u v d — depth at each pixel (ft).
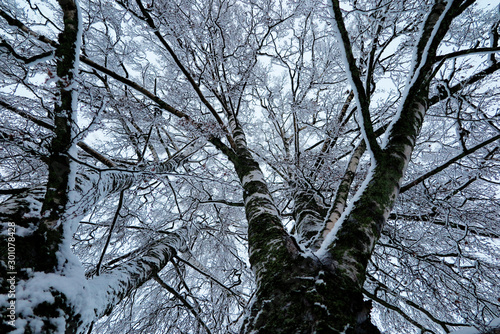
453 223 12.02
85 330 5.65
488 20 10.50
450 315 12.29
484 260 12.51
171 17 10.07
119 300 7.22
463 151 8.62
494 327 3.92
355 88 6.36
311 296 4.30
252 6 12.80
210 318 14.05
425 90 7.89
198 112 13.89
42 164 9.48
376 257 14.15
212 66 12.95
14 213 5.33
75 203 5.77
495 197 12.56
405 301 9.77
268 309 4.50
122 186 9.04
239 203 13.38
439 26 6.03
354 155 10.28
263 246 6.17
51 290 4.86
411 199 12.48
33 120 7.33
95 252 14.26
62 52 5.86
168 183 12.92
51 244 5.35
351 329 3.94
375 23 8.64
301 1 11.10
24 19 8.79
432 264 11.46
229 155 11.14
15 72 8.71
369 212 5.69
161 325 13.82
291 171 13.19
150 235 13.57
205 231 17.46
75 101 5.97
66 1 6.17
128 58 13.48
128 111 11.06
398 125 7.16
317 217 10.68
